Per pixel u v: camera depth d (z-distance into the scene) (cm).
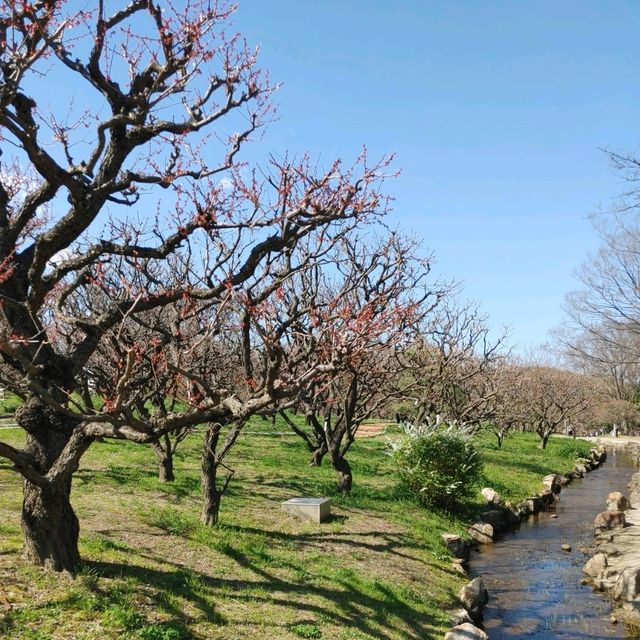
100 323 787
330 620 820
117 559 859
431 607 995
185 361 885
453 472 1642
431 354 2120
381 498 1642
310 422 2025
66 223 735
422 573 1148
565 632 1037
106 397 823
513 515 1831
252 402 724
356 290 1189
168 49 787
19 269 760
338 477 1662
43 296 759
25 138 656
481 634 886
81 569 771
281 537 1156
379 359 1630
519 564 1404
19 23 668
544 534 1708
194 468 1681
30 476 714
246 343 884
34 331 744
